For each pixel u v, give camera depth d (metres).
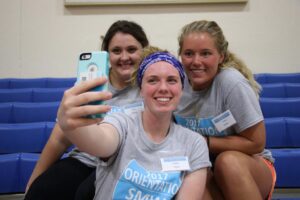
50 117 1.66
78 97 0.55
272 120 1.48
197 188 0.77
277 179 1.24
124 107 1.05
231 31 2.55
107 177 0.76
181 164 0.77
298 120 1.46
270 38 2.56
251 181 0.84
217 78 0.97
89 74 0.61
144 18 2.55
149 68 0.79
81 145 0.63
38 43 2.58
